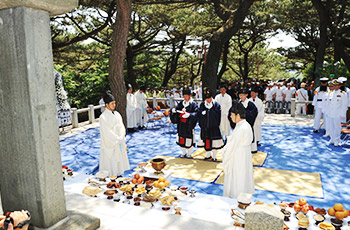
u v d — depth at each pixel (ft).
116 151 17.40
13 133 7.36
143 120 37.37
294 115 43.16
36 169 7.32
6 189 7.95
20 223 6.94
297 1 55.01
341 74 52.42
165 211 10.05
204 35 58.95
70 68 66.64
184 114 22.41
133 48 71.05
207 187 17.40
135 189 12.07
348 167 20.56
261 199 15.46
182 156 23.91
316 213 10.00
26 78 6.79
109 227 8.61
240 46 82.53
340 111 25.75
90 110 39.68
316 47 80.07
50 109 7.42
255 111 22.43
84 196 11.03
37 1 6.46
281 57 100.94
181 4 48.88
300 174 19.30
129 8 29.48
